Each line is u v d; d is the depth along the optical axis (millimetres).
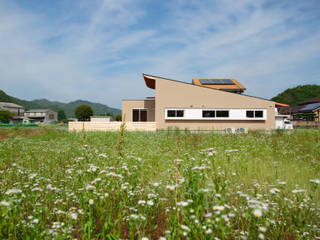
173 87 16891
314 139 8211
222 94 16781
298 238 1716
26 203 2082
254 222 1538
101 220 1747
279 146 6918
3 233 1638
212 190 1910
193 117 16734
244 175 3414
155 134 11711
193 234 1482
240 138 8781
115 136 10180
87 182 2236
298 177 3512
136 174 2773
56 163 4500
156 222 2045
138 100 19281
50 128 14727
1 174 3193
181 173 2475
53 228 1710
